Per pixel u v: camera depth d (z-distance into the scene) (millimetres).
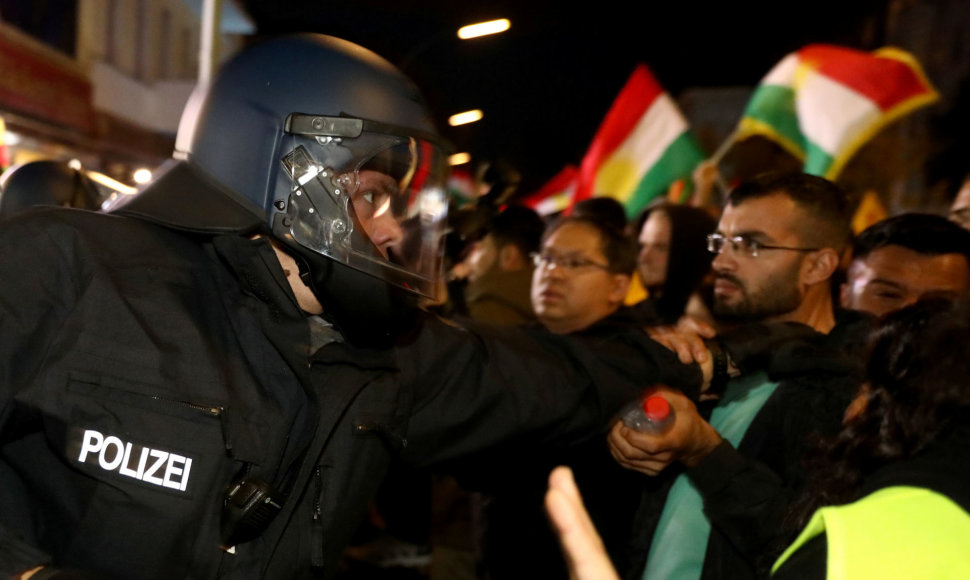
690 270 3012
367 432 1477
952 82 12938
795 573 988
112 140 10484
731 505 1631
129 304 1312
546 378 1742
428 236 1510
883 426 1102
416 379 1614
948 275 2197
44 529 1321
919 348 1081
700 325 1903
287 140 1426
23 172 2588
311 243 1402
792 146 4219
